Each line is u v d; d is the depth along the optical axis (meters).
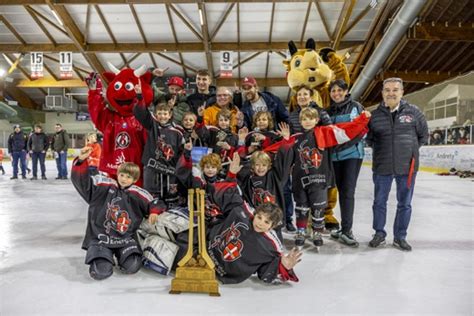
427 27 12.80
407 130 2.72
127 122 2.92
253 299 1.84
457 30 12.68
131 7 12.31
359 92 16.31
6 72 15.70
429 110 12.21
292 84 3.64
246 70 16.61
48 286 2.00
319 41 13.95
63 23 12.35
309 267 2.35
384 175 2.80
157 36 13.88
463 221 3.86
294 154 2.77
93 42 14.11
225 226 2.09
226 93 3.33
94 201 2.30
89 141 2.31
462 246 2.86
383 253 2.66
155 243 2.24
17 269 2.29
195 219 2.21
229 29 13.43
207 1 11.20
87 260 2.13
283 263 2.00
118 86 2.86
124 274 2.19
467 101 10.57
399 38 11.81
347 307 1.76
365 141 3.03
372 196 6.04
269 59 15.73
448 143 10.29
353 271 2.27
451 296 1.89
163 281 2.08
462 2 11.95
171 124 2.71
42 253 2.64
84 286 2.00
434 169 10.98
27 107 20.69
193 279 1.90
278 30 13.49
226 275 2.06
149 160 2.63
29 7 12.37
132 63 15.93
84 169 2.25
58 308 1.73
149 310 1.71
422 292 1.94
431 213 4.36
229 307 1.75
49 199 5.49
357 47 15.05
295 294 1.91
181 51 14.12
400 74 16.61
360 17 12.57
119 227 2.24
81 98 21.75
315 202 2.71
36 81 18.05
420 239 3.08
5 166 14.23
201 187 2.26
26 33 13.93
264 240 2.02
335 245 2.89
